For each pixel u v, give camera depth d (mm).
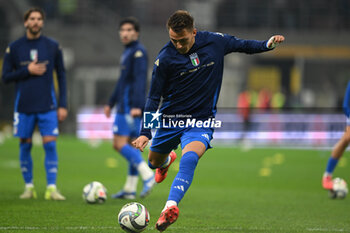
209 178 39500
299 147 75812
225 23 105438
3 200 25953
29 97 26109
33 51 26312
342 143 28438
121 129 28453
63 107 27250
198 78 18297
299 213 24047
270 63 107000
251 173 43156
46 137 26312
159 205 25875
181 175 17078
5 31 94375
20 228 19016
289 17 105312
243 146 76188
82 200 26500
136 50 28344
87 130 84625
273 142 82625
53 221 20500
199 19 104625
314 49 101500
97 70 95750
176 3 105500
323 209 25406
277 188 34031
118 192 31109
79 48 98688
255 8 105438
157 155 19641
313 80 101750
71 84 95312
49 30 97938
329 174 29266
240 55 105000
